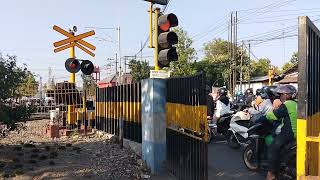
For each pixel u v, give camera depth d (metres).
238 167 9.81
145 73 53.53
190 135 7.30
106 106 14.88
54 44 16.75
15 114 10.33
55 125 15.03
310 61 5.12
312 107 5.34
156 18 9.25
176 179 8.34
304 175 4.75
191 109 7.31
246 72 57.88
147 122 9.62
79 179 8.53
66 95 16.28
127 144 11.98
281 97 7.83
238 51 58.59
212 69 58.81
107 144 13.05
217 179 8.66
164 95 9.41
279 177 7.58
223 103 14.20
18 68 10.57
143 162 9.80
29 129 17.16
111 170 9.34
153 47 9.52
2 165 9.33
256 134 8.57
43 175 8.70
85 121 16.05
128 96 12.27
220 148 12.77
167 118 9.24
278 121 8.24
